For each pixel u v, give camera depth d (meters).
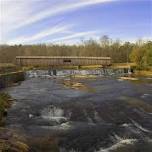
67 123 29.16
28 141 22.31
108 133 25.55
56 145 22.20
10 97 42.38
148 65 103.12
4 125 27.70
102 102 38.72
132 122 29.33
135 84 64.94
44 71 89.31
